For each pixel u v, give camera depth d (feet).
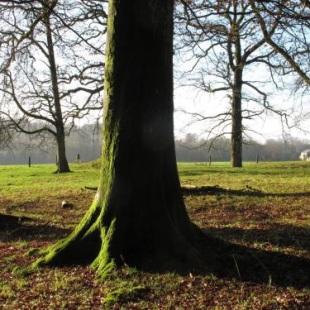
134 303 20.52
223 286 22.21
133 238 24.93
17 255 28.66
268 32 50.19
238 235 33.47
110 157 25.72
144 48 25.12
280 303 20.26
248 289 21.90
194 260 24.36
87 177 92.94
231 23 49.42
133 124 25.26
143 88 25.22
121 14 25.14
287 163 130.31
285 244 30.17
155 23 25.03
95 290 22.08
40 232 36.88
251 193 53.36
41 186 74.59
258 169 100.01
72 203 53.16
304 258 26.58
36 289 22.66
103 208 25.72
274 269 24.44
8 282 23.90
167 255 24.52
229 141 129.70
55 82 111.14
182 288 21.93
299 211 43.73
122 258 24.31
